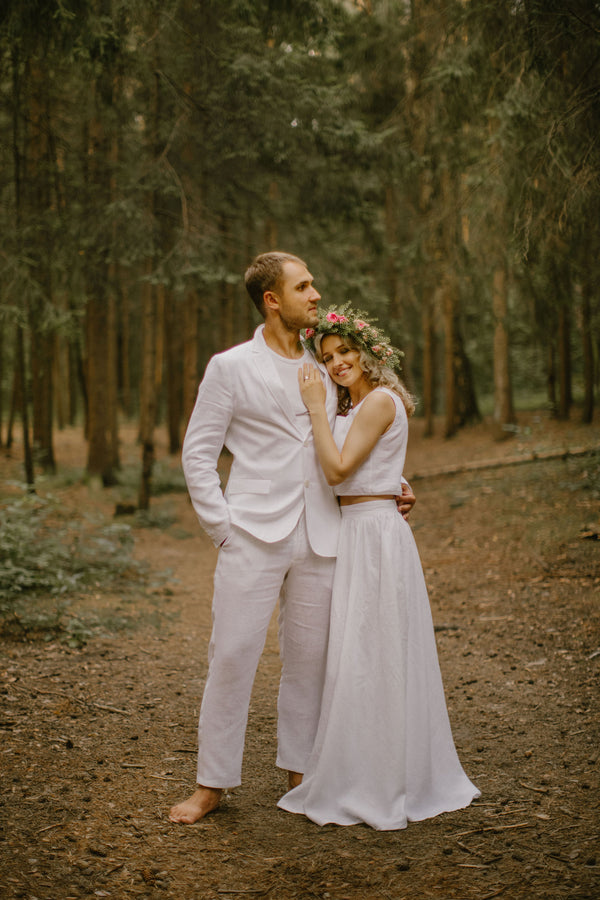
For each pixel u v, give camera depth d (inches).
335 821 111.3
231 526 114.1
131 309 736.3
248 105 328.5
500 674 176.1
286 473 115.4
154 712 155.5
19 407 645.9
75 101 363.9
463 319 557.9
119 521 399.9
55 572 252.5
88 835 105.6
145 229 344.8
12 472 534.0
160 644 204.2
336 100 342.3
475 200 313.3
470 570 279.7
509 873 96.5
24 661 181.2
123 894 92.2
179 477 530.0
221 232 387.2
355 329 118.7
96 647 196.7
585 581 244.4
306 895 92.9
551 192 252.5
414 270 452.4
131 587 268.2
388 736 112.0
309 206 385.7
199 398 116.3
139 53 319.6
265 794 122.8
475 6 288.2
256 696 168.4
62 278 387.9
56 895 90.9
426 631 117.4
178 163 347.6
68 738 139.1
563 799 116.0
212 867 99.3
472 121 344.5
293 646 120.8
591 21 236.4
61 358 887.1
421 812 112.7
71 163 359.9
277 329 117.6
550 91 257.1
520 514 343.0
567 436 457.7
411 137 386.3
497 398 531.8
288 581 120.0
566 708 153.2
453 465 491.5
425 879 96.0
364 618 114.0
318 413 115.1
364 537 116.1
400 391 121.0
